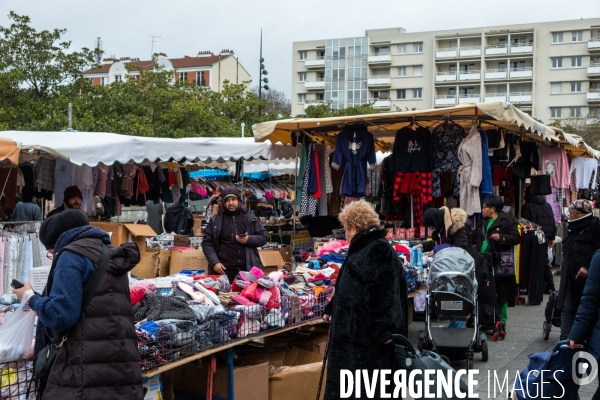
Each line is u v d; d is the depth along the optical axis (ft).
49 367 11.82
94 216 39.88
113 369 11.75
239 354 20.06
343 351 14.11
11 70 84.69
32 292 12.09
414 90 268.21
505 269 28.19
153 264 25.49
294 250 33.32
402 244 28.09
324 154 31.30
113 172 38.42
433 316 24.23
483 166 27.04
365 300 13.80
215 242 23.29
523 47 248.52
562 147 40.37
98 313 11.85
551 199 47.16
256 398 17.52
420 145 27.99
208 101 113.80
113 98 90.84
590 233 21.80
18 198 34.88
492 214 28.58
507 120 25.31
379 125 31.60
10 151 21.95
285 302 18.65
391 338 13.60
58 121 80.64
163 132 90.84
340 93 279.49
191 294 17.22
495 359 24.61
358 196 28.84
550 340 27.78
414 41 266.36
